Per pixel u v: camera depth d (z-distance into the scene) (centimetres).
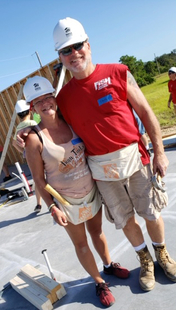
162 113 922
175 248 285
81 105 219
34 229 450
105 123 217
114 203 238
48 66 776
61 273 307
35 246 391
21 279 295
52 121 228
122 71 213
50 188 230
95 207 249
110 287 260
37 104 223
